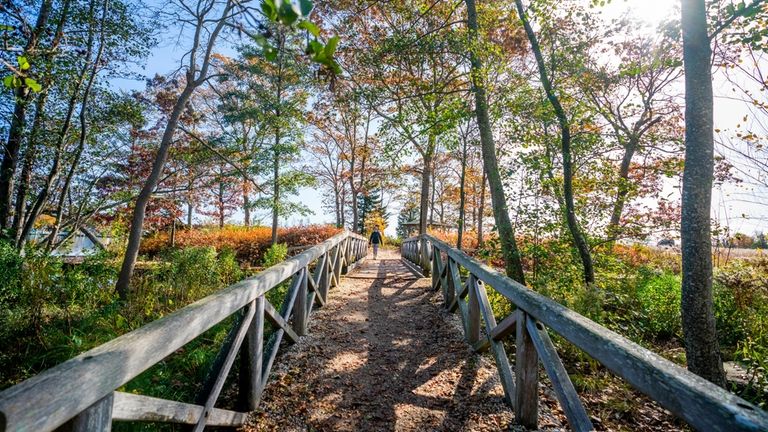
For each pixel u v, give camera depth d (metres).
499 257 7.98
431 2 8.48
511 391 2.69
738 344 4.43
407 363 3.62
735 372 3.98
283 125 12.94
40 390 0.94
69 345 4.05
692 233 3.39
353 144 24.39
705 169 3.37
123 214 13.54
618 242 7.61
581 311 4.66
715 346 3.30
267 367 2.97
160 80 12.55
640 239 6.98
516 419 2.53
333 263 7.23
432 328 4.77
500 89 7.31
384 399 2.89
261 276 2.77
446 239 20.17
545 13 6.02
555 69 6.50
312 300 4.80
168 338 1.55
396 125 7.35
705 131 3.37
